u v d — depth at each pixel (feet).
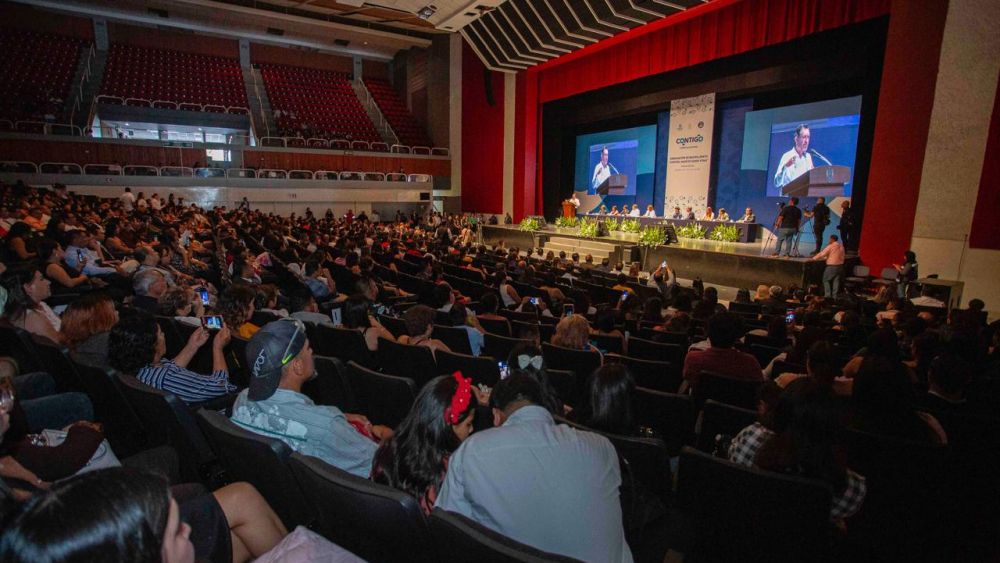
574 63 62.59
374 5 50.47
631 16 45.68
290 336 6.82
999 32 30.42
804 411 6.46
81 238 21.25
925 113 33.60
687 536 6.67
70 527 2.25
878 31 39.60
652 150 61.98
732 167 53.62
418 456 5.59
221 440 6.13
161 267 21.71
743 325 19.17
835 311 24.40
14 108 56.75
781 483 5.97
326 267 31.04
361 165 73.56
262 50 86.22
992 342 16.75
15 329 10.77
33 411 8.45
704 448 9.33
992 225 31.17
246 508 5.61
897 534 7.93
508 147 74.38
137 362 8.87
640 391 9.93
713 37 46.83
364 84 91.45
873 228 36.55
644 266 46.80
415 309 13.26
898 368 8.43
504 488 4.76
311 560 4.25
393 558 5.07
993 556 7.79
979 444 8.80
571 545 4.72
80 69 68.69
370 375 10.21
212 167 64.54
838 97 44.88
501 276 26.45
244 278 20.20
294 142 71.10
